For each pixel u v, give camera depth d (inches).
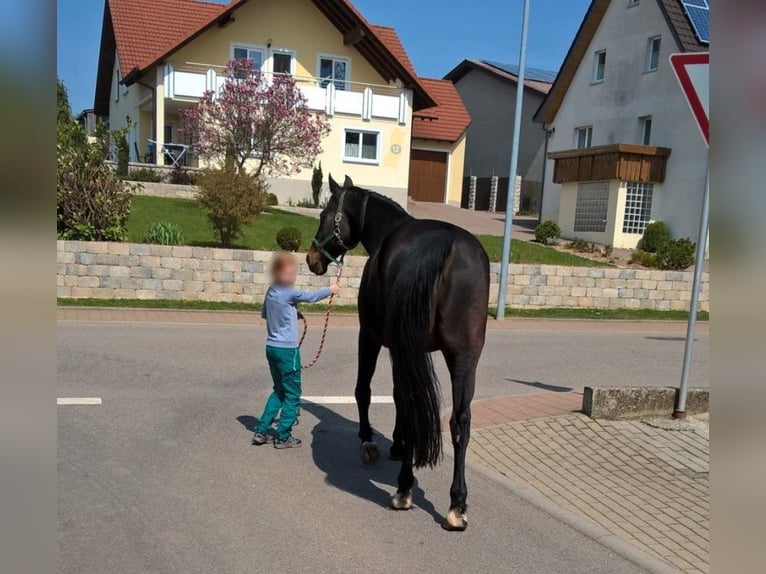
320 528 176.9
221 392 306.8
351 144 1147.9
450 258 176.4
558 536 178.9
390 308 176.6
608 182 991.6
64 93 579.8
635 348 494.9
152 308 513.7
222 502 189.6
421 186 1409.9
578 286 646.5
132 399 288.0
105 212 541.3
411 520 184.7
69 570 148.9
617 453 246.8
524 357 440.1
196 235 660.7
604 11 1106.7
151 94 1085.8
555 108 1227.2
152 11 1211.2
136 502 186.2
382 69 1163.3
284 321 234.5
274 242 669.9
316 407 298.4
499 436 261.7
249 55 1111.6
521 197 1467.8
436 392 173.3
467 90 1701.5
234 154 880.9
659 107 997.8
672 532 183.9
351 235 227.3
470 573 157.6
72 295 514.3
